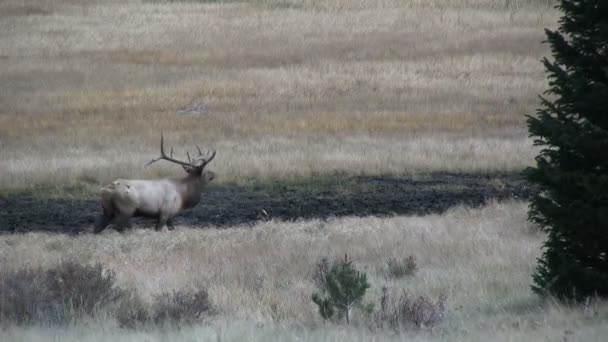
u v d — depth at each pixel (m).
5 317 33.56
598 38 35.66
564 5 36.81
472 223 64.56
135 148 103.88
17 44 176.62
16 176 89.38
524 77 148.38
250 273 47.09
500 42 174.25
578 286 35.94
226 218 77.56
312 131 113.19
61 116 124.69
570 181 35.19
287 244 57.47
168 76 152.88
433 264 50.47
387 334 29.72
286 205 82.12
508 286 41.59
